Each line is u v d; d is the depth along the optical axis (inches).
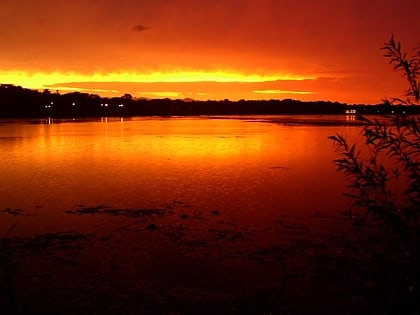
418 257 140.1
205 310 308.5
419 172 144.9
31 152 1272.1
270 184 736.3
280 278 351.9
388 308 146.6
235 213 544.4
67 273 363.3
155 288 339.6
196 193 665.0
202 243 434.3
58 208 573.6
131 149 1344.7
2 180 787.4
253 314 301.4
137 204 594.2
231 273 365.1
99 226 491.5
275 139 1731.1
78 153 1237.7
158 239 447.2
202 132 2197.3
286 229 473.4
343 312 292.5
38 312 303.4
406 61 143.1
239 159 1086.4
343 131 2245.3
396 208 148.6
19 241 437.7
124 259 394.6
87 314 302.5
